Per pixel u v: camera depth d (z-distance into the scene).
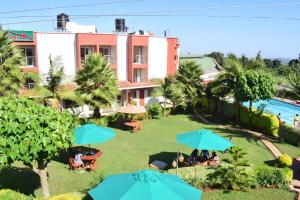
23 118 10.86
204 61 70.88
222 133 28.23
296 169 19.05
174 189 9.71
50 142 11.22
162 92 35.84
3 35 23.97
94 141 18.39
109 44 36.06
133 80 39.25
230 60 32.44
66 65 33.97
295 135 25.09
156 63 40.75
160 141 25.06
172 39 41.41
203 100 40.09
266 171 15.97
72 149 19.80
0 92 23.34
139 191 9.34
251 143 25.30
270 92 28.98
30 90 27.55
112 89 28.69
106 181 10.52
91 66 27.67
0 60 24.03
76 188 15.69
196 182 15.20
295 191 15.22
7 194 10.51
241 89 29.52
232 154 16.28
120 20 39.59
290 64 74.88
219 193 14.72
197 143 17.31
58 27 37.59
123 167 19.09
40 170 12.85
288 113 43.56
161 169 18.84
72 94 26.47
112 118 30.02
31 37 30.95
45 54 32.41
